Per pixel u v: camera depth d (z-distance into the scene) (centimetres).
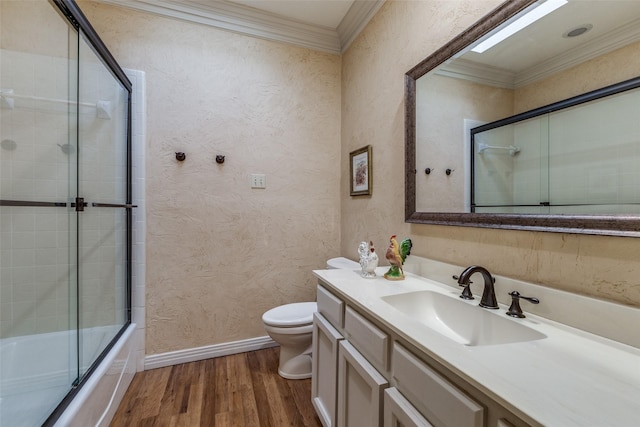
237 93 219
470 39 121
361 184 213
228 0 206
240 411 156
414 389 76
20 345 136
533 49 99
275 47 230
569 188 88
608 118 79
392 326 85
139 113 195
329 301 135
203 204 211
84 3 186
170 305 203
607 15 81
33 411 112
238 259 221
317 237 244
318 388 145
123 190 190
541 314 94
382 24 190
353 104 229
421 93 152
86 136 158
